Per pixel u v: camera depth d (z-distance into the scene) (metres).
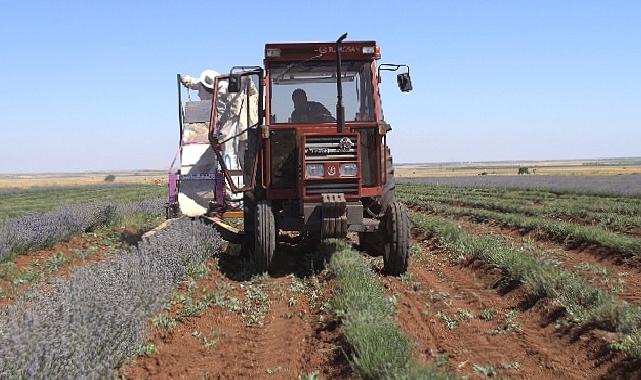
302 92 11.18
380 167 11.15
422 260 13.45
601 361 6.78
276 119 11.05
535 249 14.60
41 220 15.05
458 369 6.61
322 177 10.53
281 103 11.11
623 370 6.42
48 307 5.93
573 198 32.34
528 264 10.28
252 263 11.32
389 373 5.61
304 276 10.86
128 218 19.08
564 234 15.95
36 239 13.38
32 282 10.43
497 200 30.59
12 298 9.13
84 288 6.71
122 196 45.28
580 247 14.70
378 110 11.20
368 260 11.84
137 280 7.64
